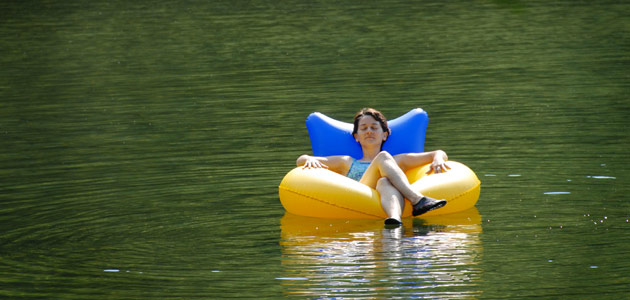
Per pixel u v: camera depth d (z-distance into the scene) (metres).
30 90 34.31
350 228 16.27
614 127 24.72
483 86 32.25
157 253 14.86
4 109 30.64
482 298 12.25
